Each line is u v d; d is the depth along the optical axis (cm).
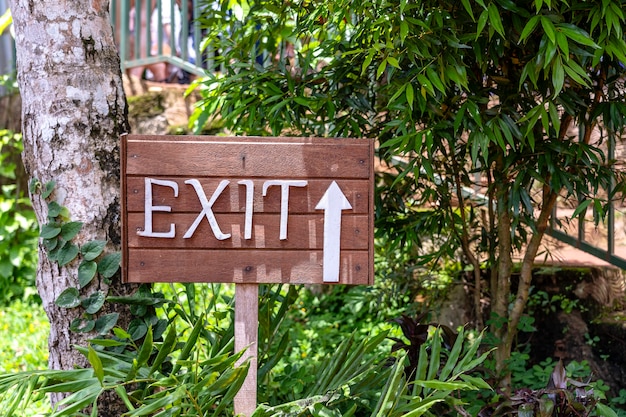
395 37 230
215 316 257
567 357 354
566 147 254
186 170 216
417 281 384
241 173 216
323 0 262
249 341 221
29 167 249
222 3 312
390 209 313
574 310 364
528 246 302
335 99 279
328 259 217
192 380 228
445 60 231
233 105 305
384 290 378
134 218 217
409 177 318
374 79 296
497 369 301
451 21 228
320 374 258
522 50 248
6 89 570
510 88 261
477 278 326
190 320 275
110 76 250
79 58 243
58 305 240
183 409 220
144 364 221
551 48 204
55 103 241
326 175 217
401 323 270
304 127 304
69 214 242
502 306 306
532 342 366
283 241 218
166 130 510
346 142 217
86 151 243
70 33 241
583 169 280
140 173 216
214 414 211
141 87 525
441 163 296
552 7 224
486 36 240
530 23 208
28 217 532
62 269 244
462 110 235
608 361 342
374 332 393
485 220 357
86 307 243
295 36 317
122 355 238
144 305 250
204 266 218
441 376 232
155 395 208
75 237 241
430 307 387
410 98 221
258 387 262
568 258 395
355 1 234
